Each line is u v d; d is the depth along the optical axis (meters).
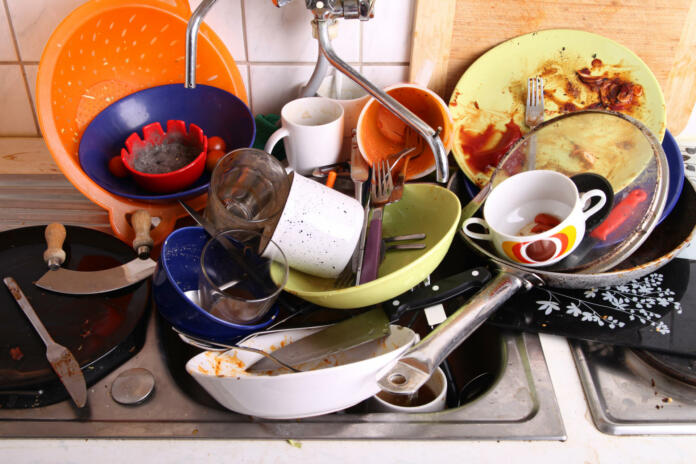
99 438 0.55
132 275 0.69
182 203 0.73
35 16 0.81
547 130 0.76
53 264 0.70
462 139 0.85
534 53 0.81
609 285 0.67
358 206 0.64
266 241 0.62
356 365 0.51
